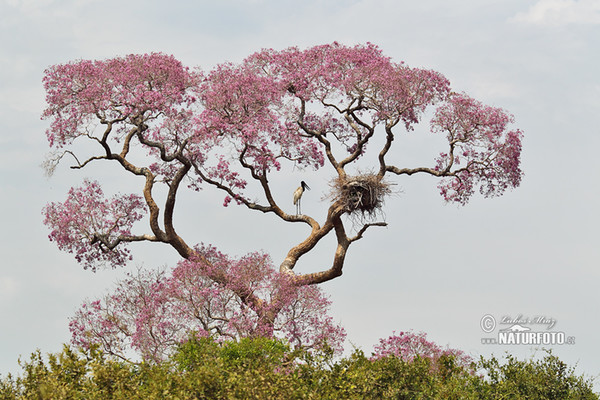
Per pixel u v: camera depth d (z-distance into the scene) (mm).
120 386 20844
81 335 37500
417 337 38094
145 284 38656
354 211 44312
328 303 40625
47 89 42344
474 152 47688
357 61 45469
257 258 39969
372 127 46188
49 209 43781
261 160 43000
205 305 38250
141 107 41562
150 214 43156
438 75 45750
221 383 21062
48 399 19938
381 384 24609
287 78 46125
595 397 27469
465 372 26812
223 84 42562
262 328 38125
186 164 42594
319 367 23844
